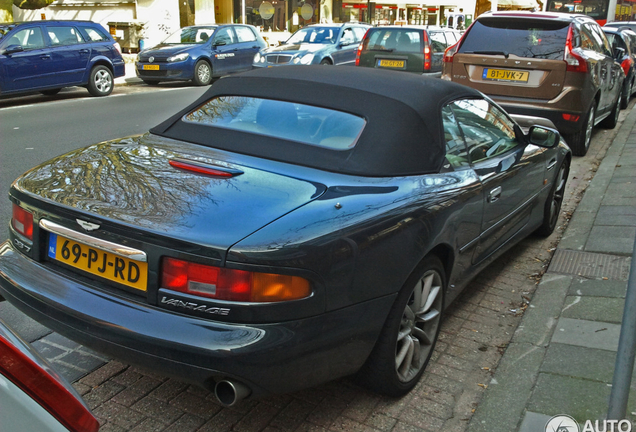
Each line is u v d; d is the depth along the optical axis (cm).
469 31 789
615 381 224
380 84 326
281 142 300
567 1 2230
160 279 230
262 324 223
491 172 355
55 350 328
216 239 223
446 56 802
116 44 1412
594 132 1008
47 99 1335
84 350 329
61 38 1303
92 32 1366
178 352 221
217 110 339
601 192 629
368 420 279
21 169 681
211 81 1670
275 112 321
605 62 843
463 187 316
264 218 237
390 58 1345
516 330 356
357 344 255
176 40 1698
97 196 255
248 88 345
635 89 1401
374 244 253
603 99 866
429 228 282
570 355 322
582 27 793
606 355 320
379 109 304
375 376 279
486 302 407
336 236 240
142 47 2181
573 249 481
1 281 271
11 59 1207
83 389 294
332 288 237
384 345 273
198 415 278
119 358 234
